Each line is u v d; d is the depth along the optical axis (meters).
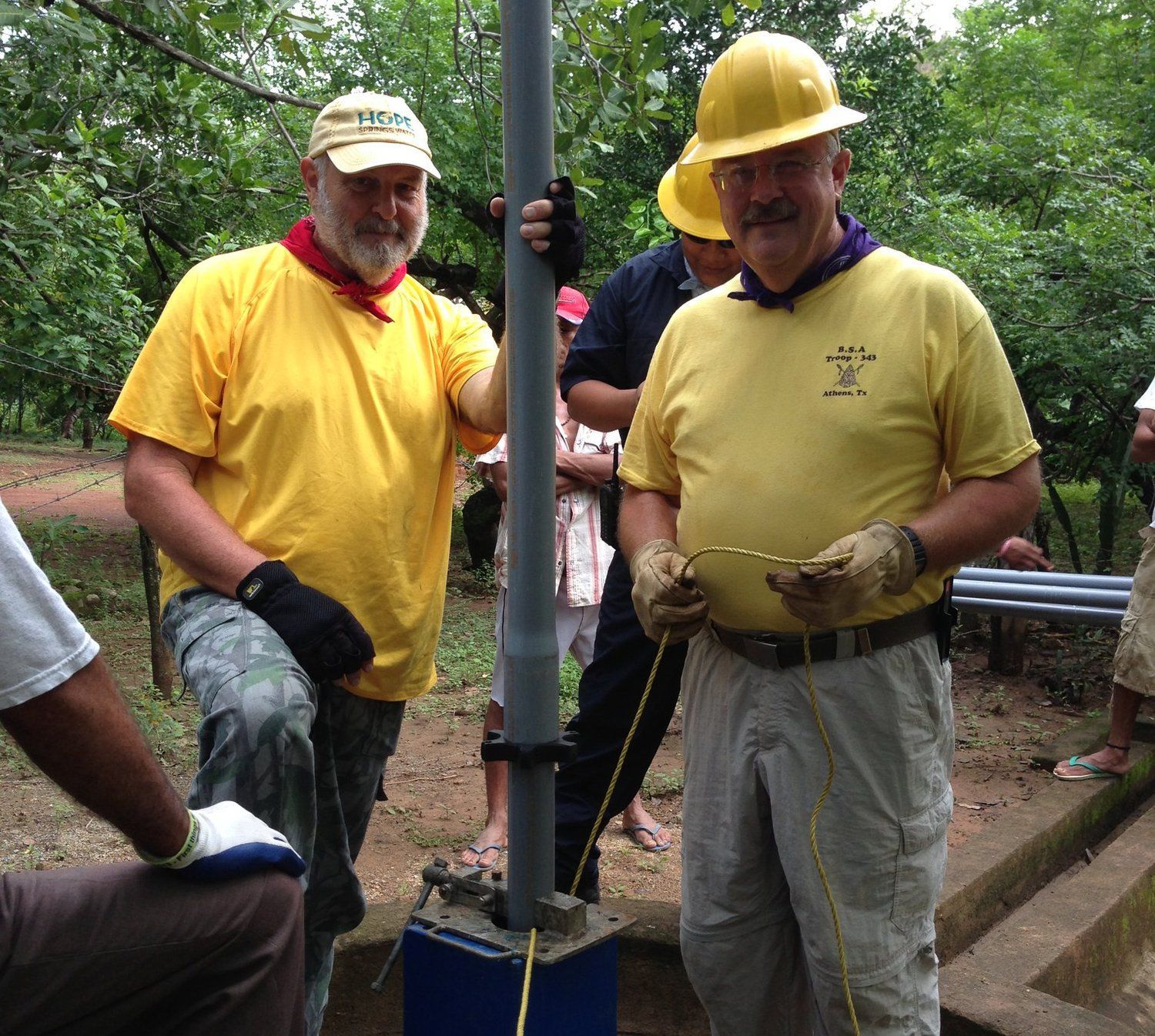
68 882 1.67
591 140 4.14
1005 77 12.05
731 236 2.26
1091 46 12.67
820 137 2.17
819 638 2.21
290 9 4.45
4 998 1.61
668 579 2.25
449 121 9.50
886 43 9.17
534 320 2.09
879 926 2.24
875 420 2.17
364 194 2.47
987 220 7.07
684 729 2.51
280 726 2.11
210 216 6.61
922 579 2.25
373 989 2.22
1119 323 6.50
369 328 2.56
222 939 1.71
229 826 1.78
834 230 2.27
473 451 2.85
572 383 3.37
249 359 2.45
